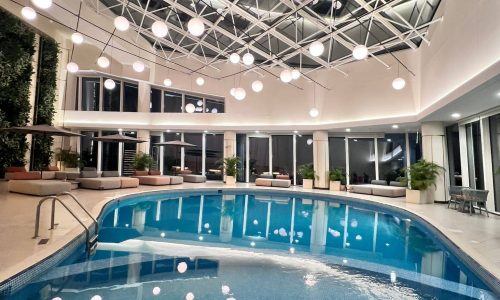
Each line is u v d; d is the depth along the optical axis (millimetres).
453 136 9617
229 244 5070
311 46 5496
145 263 3951
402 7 9141
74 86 15562
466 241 4621
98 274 3494
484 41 5469
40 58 12664
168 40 13664
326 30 9477
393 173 14102
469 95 5961
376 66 11695
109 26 10836
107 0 10781
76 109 15664
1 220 4949
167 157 16406
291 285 3377
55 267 3607
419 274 3795
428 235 5887
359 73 12242
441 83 7734
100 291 3066
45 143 12836
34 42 12078
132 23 10906
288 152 15570
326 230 6277
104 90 15852
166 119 15352
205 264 4012
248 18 9484
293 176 15336
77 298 2891
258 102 14727
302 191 11883
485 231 5285
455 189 7746
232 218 7445
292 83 14242
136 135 15898
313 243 5238
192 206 9102
